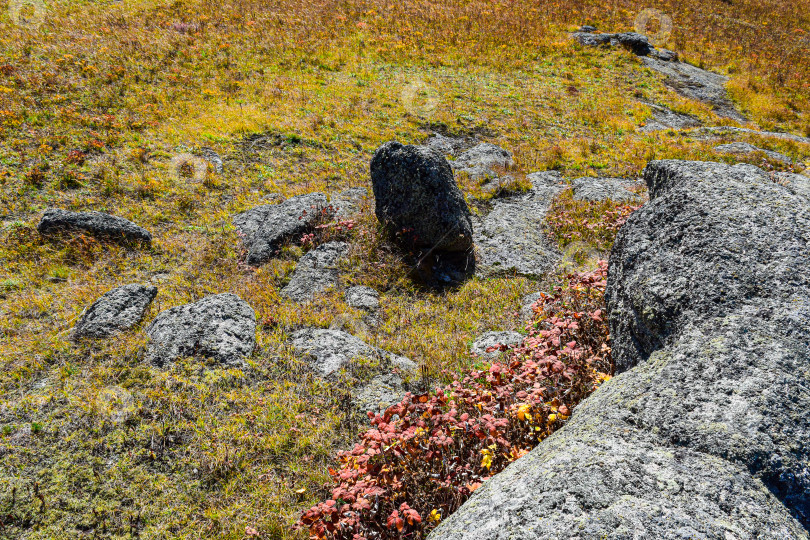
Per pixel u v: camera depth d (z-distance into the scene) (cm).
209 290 879
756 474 299
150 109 1603
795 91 2316
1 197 1071
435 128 1728
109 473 518
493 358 717
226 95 1778
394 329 818
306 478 530
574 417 408
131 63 1895
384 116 1761
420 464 448
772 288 436
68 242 945
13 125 1364
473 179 1381
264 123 1595
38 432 553
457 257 1027
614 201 1252
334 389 654
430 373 704
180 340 689
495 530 284
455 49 2428
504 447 442
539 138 1702
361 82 2028
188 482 519
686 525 261
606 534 257
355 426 600
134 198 1163
